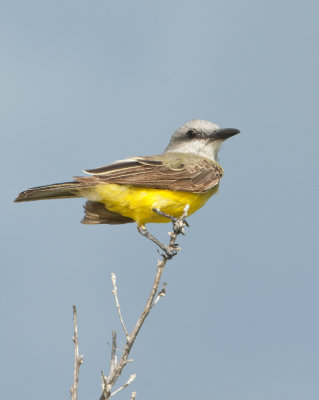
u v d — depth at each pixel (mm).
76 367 7098
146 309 7547
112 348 7391
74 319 7273
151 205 10883
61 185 10172
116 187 10664
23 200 10375
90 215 11930
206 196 11836
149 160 11086
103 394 7098
